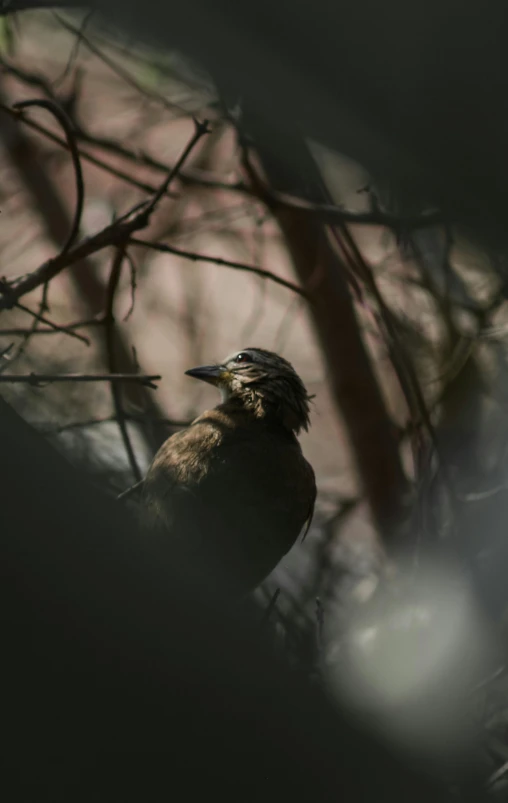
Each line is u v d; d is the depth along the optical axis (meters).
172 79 15.17
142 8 8.59
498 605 11.26
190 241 17.94
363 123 8.32
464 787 7.34
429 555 12.05
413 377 12.57
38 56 17.58
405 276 14.59
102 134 17.12
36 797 4.12
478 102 7.54
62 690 4.24
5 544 4.38
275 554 9.46
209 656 4.50
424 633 10.88
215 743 4.38
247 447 9.59
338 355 16.19
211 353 19.91
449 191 9.13
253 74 8.52
